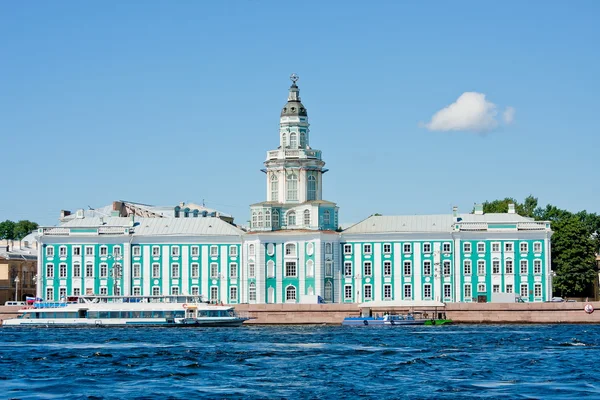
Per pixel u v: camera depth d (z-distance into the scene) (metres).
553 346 133.50
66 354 124.50
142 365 112.00
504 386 94.62
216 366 110.44
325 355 121.94
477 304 191.25
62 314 194.25
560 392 91.00
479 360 115.31
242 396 89.50
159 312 192.00
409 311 193.50
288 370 106.62
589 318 188.25
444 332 163.75
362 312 194.38
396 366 109.75
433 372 104.69
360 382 97.50
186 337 156.88
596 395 89.25
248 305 198.12
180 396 89.56
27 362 115.69
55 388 94.69
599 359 115.81
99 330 182.50
